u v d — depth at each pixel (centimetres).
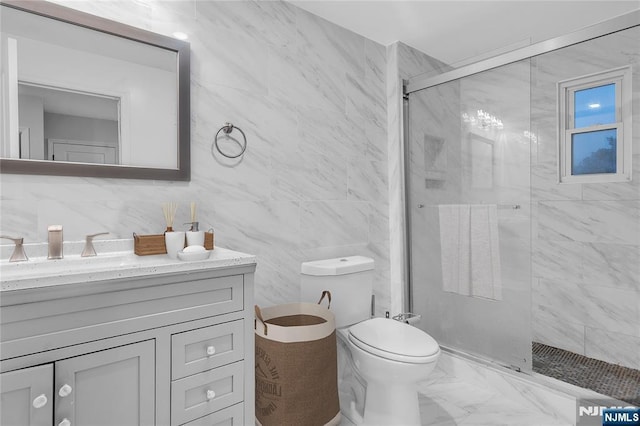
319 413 174
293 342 170
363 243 262
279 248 215
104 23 157
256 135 206
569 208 272
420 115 268
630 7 227
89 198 155
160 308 123
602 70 253
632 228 244
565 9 230
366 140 266
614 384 222
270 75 212
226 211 194
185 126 178
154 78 171
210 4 190
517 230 216
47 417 102
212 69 190
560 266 278
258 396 176
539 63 282
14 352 98
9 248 137
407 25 250
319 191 236
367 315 221
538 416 200
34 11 142
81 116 153
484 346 233
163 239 159
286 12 221
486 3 224
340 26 251
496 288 226
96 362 110
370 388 186
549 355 269
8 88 138
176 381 126
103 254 152
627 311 247
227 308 139
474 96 236
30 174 142
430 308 263
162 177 171
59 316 105
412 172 274
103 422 111
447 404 212
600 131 259
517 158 215
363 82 264
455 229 246
